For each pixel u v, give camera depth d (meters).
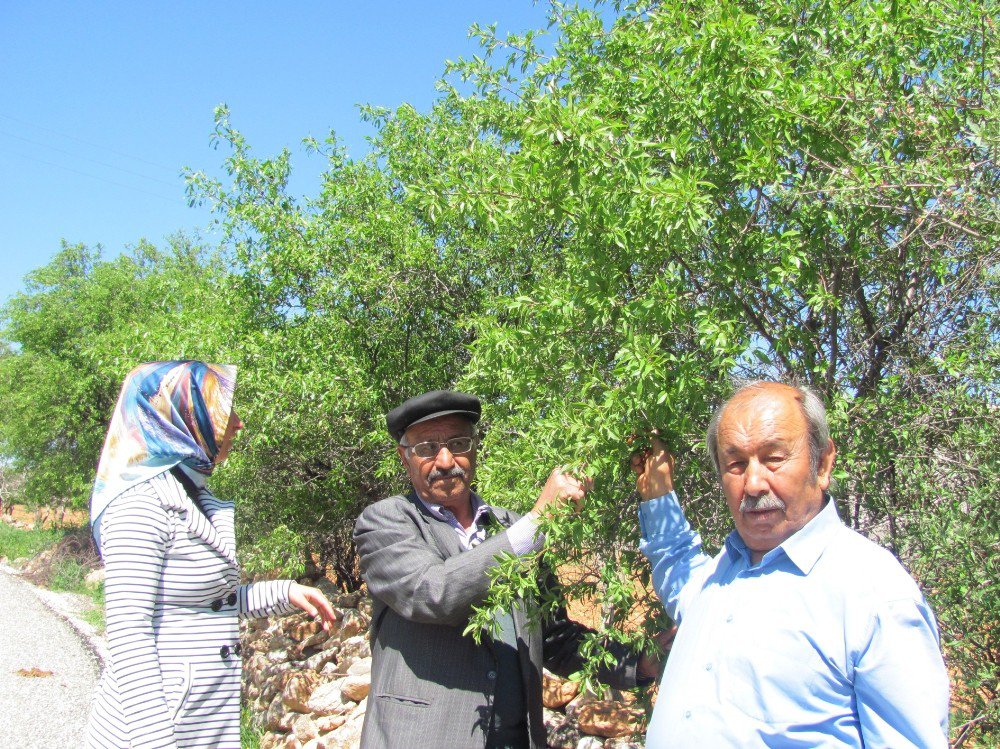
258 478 7.27
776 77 2.33
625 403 2.06
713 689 1.69
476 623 2.16
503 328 3.06
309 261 7.15
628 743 3.74
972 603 2.40
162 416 2.37
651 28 2.70
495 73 4.39
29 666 9.93
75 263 27.33
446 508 2.69
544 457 2.61
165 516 2.26
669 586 2.14
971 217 2.22
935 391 2.43
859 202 2.18
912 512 2.39
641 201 2.10
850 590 1.59
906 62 2.48
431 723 2.37
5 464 27.83
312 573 8.08
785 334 2.40
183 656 2.24
